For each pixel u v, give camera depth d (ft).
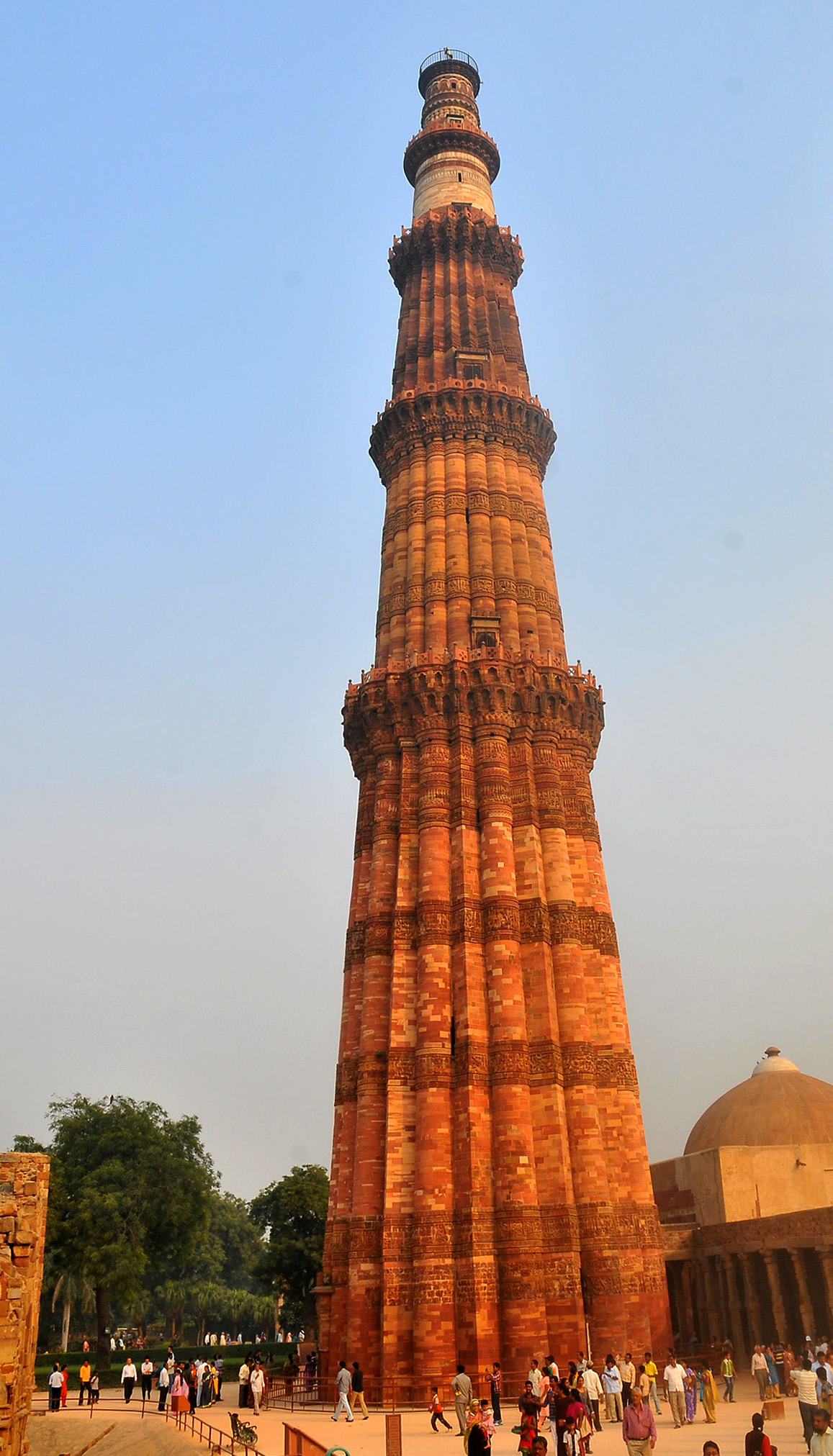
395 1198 155.12
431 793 183.93
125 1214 260.62
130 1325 479.41
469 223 259.60
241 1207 516.73
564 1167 154.10
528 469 228.02
